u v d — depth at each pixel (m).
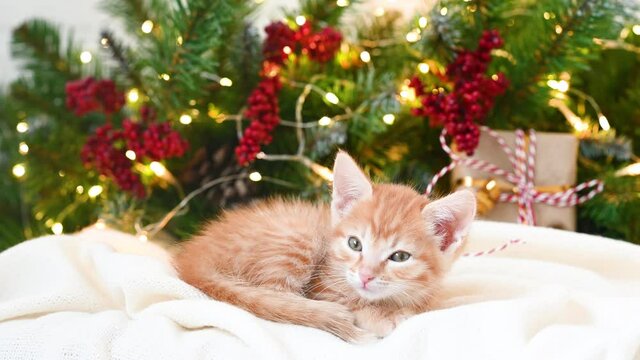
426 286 0.68
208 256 0.69
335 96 0.87
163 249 0.81
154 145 0.84
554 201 0.85
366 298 0.68
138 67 0.91
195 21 0.83
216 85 0.90
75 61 0.95
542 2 0.86
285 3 1.12
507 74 0.87
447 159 0.92
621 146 0.86
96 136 0.87
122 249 0.78
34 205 0.97
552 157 0.85
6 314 0.63
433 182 0.84
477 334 0.57
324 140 0.87
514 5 0.88
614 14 0.82
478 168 0.85
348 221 0.69
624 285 0.72
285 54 0.87
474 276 0.72
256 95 0.84
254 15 1.02
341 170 0.70
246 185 0.93
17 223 0.98
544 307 0.59
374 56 0.93
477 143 0.82
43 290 0.66
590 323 0.61
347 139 0.90
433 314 0.58
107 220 0.89
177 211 0.92
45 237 0.72
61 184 0.95
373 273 0.67
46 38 0.94
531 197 0.85
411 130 0.91
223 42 0.88
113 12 0.92
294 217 0.71
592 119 0.93
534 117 0.92
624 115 0.92
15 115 0.98
